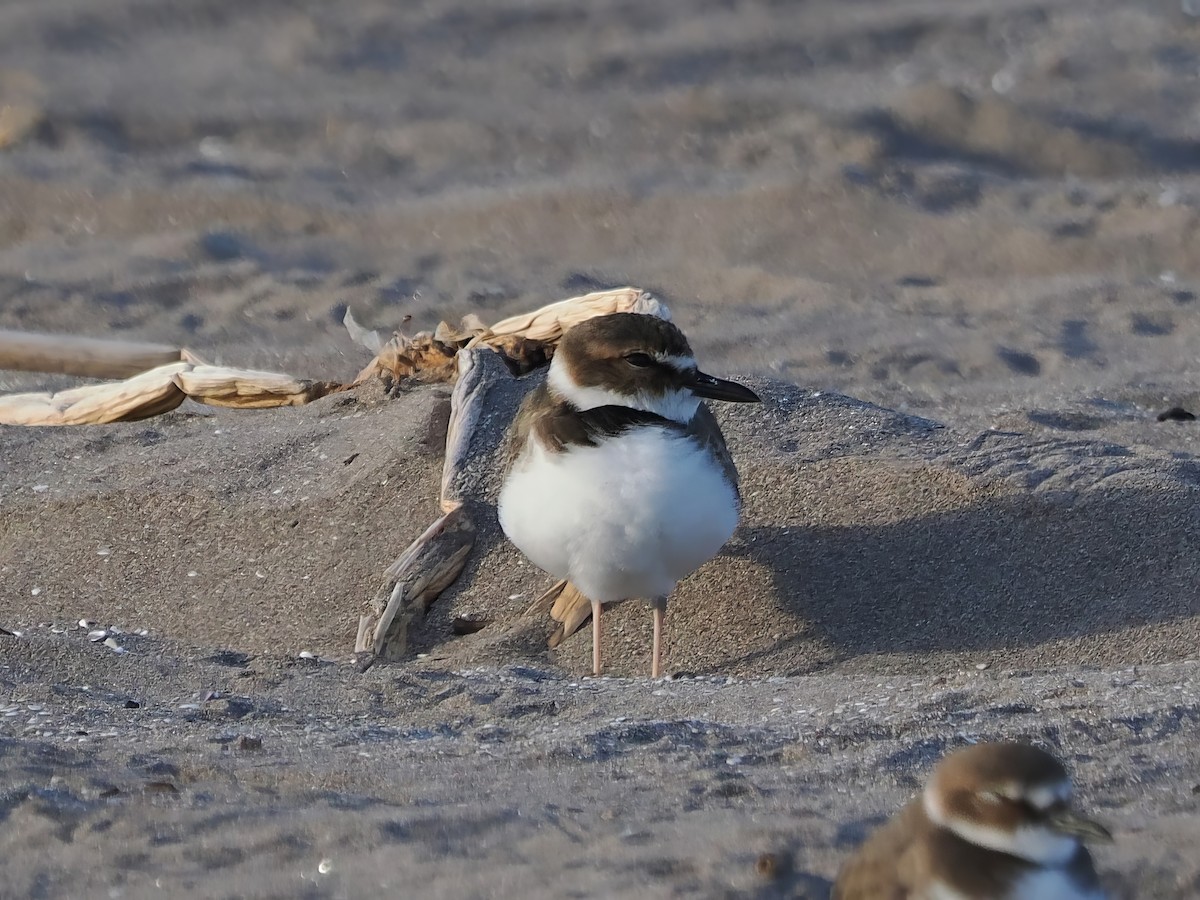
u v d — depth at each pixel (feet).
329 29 85.71
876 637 31.55
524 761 23.47
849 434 37.09
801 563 33.32
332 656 31.91
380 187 67.67
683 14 87.15
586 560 29.60
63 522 36.88
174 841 20.01
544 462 29.40
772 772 22.90
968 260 59.47
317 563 34.68
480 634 32.83
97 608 34.35
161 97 76.28
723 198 63.72
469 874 19.04
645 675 31.32
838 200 62.90
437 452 36.65
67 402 42.91
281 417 40.98
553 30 85.92
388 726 26.09
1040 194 63.98
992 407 46.32
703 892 18.47
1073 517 33.50
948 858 16.44
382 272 59.26
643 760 23.41
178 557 35.50
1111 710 24.62
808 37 82.89
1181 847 19.49
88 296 56.95
